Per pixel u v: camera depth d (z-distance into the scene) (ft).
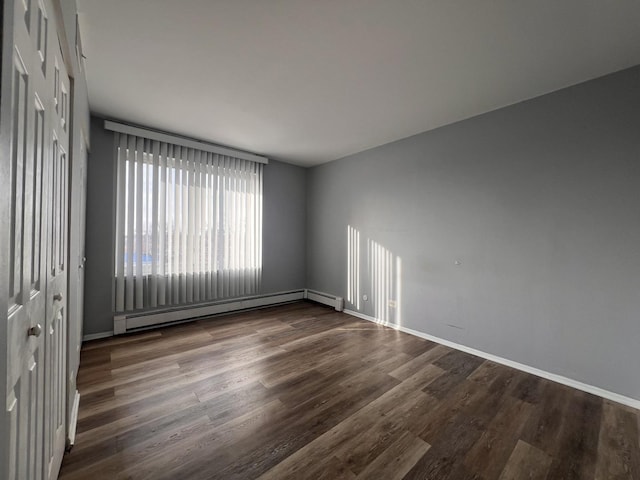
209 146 12.54
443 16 5.34
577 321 7.61
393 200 12.35
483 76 7.34
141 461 4.87
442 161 10.60
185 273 12.26
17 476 2.51
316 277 16.48
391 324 12.33
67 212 5.14
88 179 10.03
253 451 5.17
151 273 11.39
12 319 2.30
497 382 7.81
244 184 14.20
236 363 8.69
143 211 11.17
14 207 2.31
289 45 6.23
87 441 5.28
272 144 12.91
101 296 10.42
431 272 10.89
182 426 5.78
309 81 7.66
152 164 11.32
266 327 12.10
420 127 10.77
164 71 7.26
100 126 10.24
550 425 6.05
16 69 2.29
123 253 10.71
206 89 8.13
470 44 6.14
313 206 16.71
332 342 10.54
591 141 7.38
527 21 5.44
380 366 8.67
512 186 8.80
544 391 7.38
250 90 8.16
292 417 6.16
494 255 9.18
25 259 2.58
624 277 6.93
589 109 7.42
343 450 5.24
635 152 6.77
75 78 5.08
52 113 3.52
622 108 6.95
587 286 7.45
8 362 2.24
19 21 2.27
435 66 6.95
